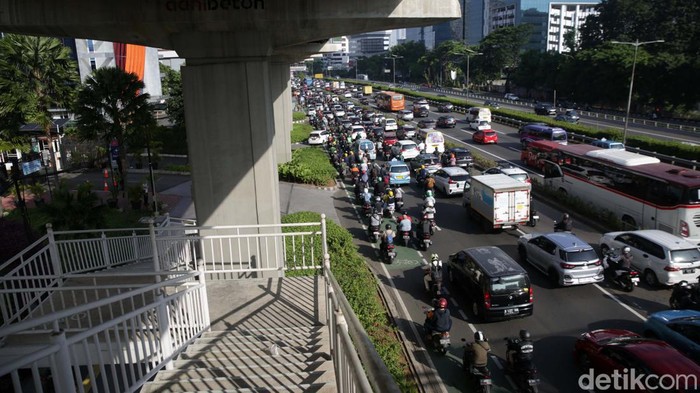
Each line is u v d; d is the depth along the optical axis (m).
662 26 68.31
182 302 8.15
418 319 15.59
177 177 37.94
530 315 15.23
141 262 15.29
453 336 14.55
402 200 28.00
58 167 38.47
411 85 138.38
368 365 3.25
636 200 22.45
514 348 12.19
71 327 8.60
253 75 13.38
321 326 9.19
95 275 8.47
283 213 27.53
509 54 108.81
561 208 27.05
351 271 16.45
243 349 7.98
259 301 10.46
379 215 24.33
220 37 13.16
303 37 15.38
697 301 15.04
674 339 12.98
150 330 7.34
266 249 13.67
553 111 65.06
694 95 58.34
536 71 87.69
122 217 27.12
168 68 67.12
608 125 56.25
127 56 53.62
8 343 8.35
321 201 30.27
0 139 27.34
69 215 19.28
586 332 14.24
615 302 16.39
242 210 13.86
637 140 39.97
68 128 38.44
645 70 61.09
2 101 26.73
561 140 40.97
